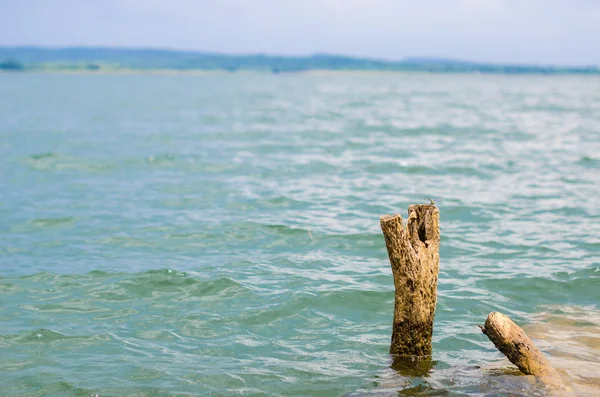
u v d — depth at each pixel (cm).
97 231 1539
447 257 1333
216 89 12719
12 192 1995
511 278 1192
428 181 2219
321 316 1020
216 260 1310
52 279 1188
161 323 995
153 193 1991
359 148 3133
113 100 7956
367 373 823
